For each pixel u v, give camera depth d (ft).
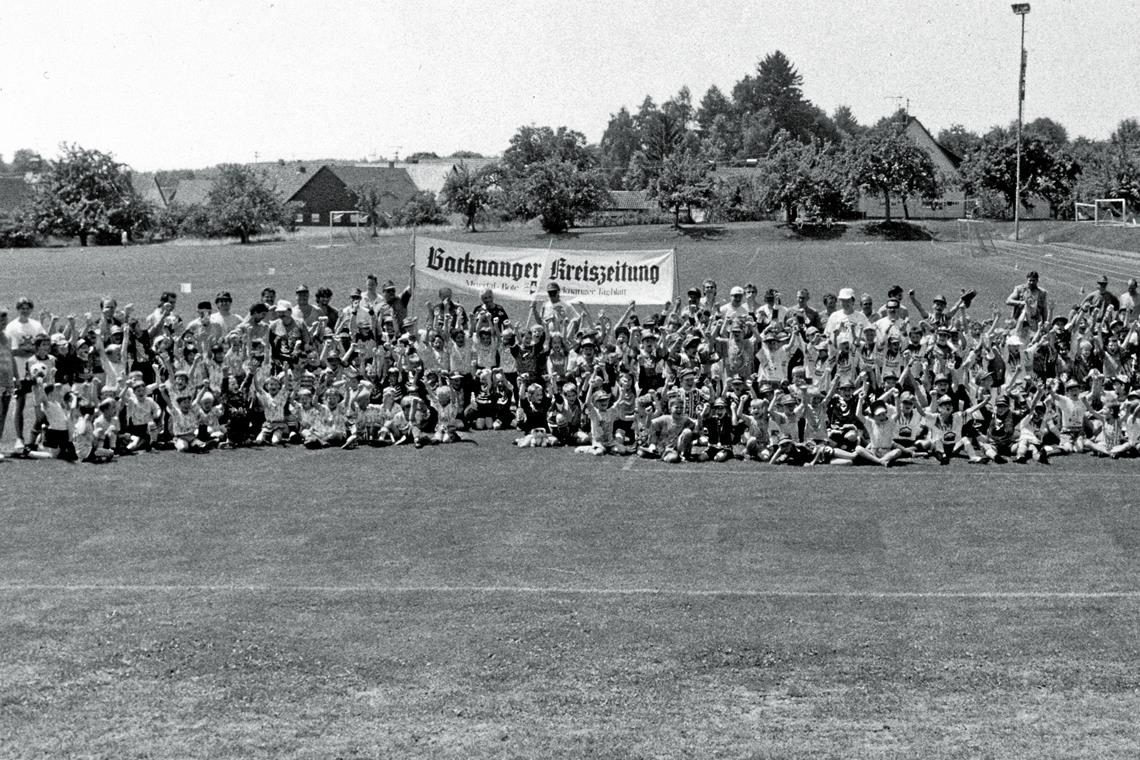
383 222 414.00
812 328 73.10
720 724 33.81
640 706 34.88
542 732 33.37
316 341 75.82
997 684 36.04
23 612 41.55
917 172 344.08
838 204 322.55
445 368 75.97
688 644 38.91
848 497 56.08
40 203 354.74
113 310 74.49
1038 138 369.71
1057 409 66.64
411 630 40.09
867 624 40.42
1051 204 385.70
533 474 61.31
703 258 226.58
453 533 50.37
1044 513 52.95
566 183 329.31
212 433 68.74
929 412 65.36
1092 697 35.17
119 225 360.07
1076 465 62.64
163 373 72.13
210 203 357.82
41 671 37.09
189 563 46.62
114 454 66.28
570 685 36.19
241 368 70.64
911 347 67.82
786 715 34.32
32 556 47.44
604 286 83.35
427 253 85.10
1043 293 75.56
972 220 322.75
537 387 70.95
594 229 340.18
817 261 213.46
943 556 47.14
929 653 38.17
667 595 43.06
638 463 64.13
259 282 181.68
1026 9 254.88
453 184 362.94
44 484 58.90
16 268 219.82
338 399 69.46
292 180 453.58
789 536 49.85
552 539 49.49
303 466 63.36
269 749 32.50
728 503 55.11
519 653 38.29
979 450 64.49
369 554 47.62
